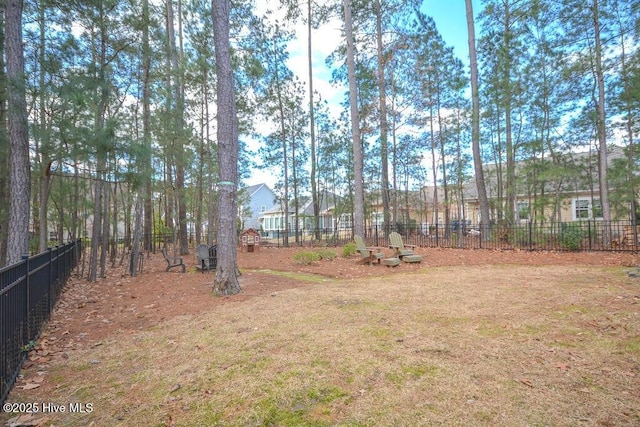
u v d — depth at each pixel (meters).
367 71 16.45
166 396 2.75
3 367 2.83
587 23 11.90
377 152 19.34
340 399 2.58
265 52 15.49
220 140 6.54
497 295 5.66
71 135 6.50
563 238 11.45
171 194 16.36
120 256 16.03
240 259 12.91
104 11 8.00
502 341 3.60
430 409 2.40
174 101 13.00
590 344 3.43
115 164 7.39
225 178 6.50
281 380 2.91
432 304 5.22
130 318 5.15
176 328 4.52
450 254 11.41
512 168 14.43
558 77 12.80
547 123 13.66
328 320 4.55
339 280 7.95
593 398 2.46
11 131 6.36
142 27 9.08
